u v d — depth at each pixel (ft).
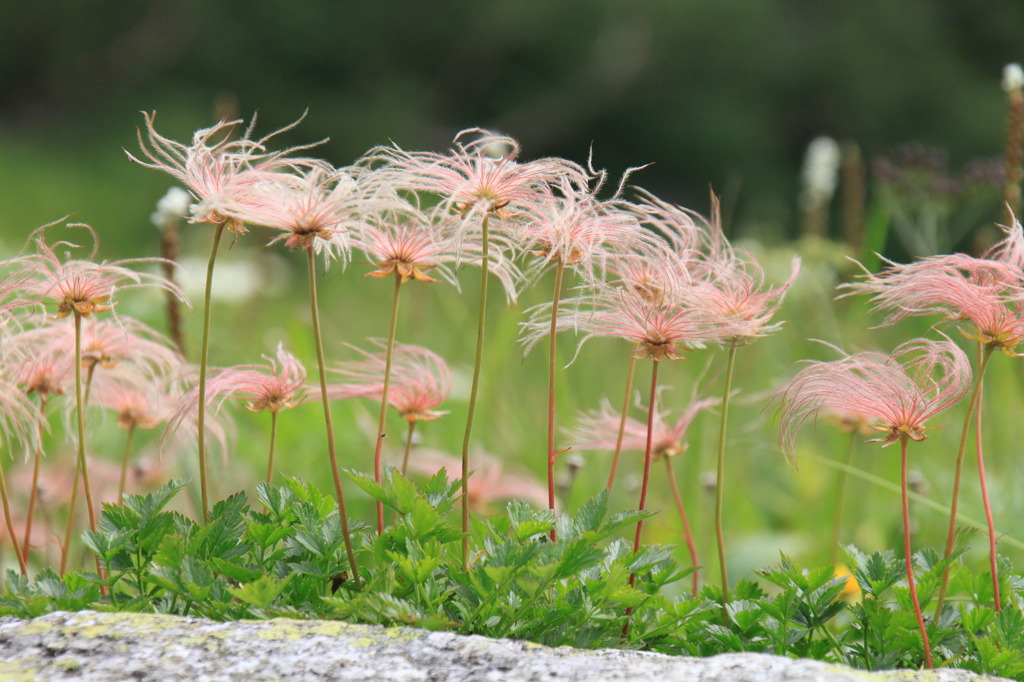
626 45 86.63
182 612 6.38
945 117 86.07
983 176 15.71
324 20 82.99
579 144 88.43
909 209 16.34
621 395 15.83
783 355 16.74
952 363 6.72
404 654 5.50
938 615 6.66
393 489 6.31
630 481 13.32
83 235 52.11
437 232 6.75
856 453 14.58
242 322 18.95
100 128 74.95
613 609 6.47
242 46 81.97
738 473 15.67
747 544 13.39
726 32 86.74
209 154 6.64
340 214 6.21
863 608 6.47
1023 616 6.25
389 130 80.28
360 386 7.72
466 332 17.24
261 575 6.19
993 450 15.57
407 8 84.79
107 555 6.29
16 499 11.73
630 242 7.11
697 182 87.10
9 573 6.40
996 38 88.94
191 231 21.48
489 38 85.56
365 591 5.95
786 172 86.28
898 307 7.03
